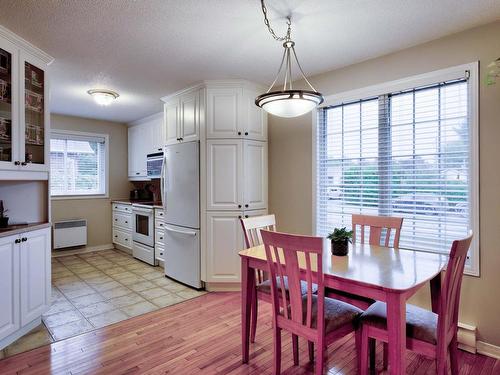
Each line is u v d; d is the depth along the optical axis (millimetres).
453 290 1591
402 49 2572
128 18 2066
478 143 2193
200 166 3402
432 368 2012
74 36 2307
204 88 3342
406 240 2600
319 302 1609
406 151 2600
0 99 2246
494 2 1910
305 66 2939
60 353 2156
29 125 2494
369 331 1688
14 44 2273
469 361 2100
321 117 3182
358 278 1557
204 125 3350
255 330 2326
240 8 1958
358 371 1844
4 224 2422
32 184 2715
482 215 2188
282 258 1993
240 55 2676
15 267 2256
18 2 1865
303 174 3293
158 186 5324
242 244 3355
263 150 3561
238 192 3352
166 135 3904
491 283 2158
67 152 5070
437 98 2430
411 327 1602
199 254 3414
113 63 2824
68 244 4953
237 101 3346
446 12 2021
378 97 2760
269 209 3613
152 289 3463
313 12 2012
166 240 3881
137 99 4016
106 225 5484
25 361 2053
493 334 2152
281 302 2035
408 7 1964
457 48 2289
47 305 2609
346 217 2986
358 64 2855
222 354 2168
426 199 2496
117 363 2045
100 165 5434
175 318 2734
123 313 2834
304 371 1977
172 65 2889
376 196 2777
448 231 2383
